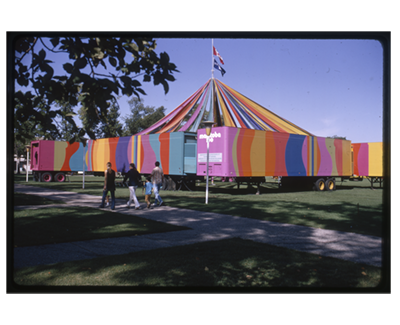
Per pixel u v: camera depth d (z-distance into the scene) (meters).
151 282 4.54
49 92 3.88
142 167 23.78
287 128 28.72
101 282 4.50
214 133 19.00
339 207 13.48
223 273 4.97
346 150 25.66
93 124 4.14
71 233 7.74
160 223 9.25
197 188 24.75
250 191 22.69
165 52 3.78
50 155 31.41
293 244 6.98
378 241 7.32
